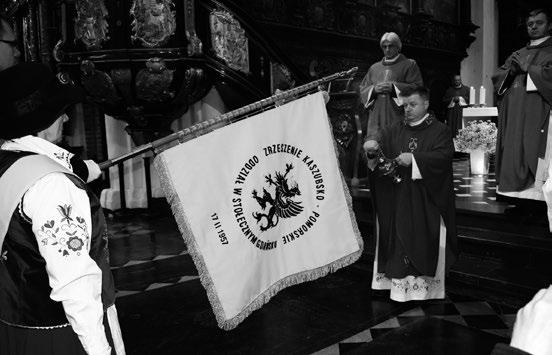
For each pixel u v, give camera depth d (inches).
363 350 56.9
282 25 343.3
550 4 171.3
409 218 145.5
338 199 91.8
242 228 82.7
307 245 89.8
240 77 239.3
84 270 51.1
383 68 269.3
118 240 243.4
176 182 77.9
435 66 502.9
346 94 281.0
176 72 227.6
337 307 152.9
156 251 222.7
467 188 273.1
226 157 82.1
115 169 305.6
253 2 327.0
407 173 146.4
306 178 90.5
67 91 57.7
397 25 444.5
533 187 192.4
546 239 171.8
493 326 136.9
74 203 53.0
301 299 160.2
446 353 54.9
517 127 193.3
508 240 176.9
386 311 148.7
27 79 54.3
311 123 91.5
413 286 150.6
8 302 56.1
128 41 224.1
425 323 62.7
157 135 264.8
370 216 226.4
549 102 183.3
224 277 80.6
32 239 53.6
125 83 227.8
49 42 241.9
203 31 231.5
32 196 51.5
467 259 183.3
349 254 92.1
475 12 533.3
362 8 405.4
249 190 83.8
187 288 173.8
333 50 384.8
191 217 78.4
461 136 336.2
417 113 151.8
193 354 124.0
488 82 545.0
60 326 56.1
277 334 134.6
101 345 51.8
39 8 239.9
